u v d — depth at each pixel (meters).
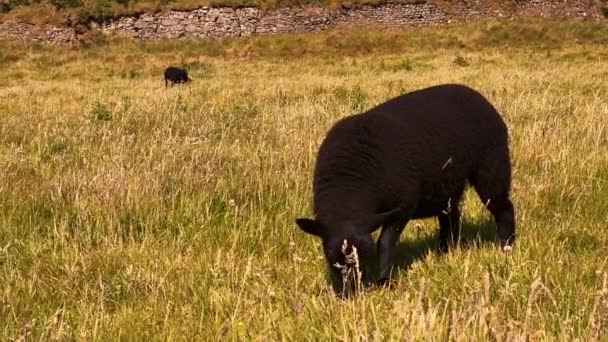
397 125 4.88
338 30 39.09
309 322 3.96
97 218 6.22
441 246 5.62
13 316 4.37
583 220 5.90
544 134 8.84
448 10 39.78
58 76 30.59
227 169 7.84
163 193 6.85
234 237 5.79
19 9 39.25
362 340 3.44
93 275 5.15
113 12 39.22
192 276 4.92
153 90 23.27
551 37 35.91
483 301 3.61
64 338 3.96
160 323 4.32
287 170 7.42
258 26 39.56
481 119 5.41
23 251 5.67
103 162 8.28
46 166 8.69
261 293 4.40
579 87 16.92
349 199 4.59
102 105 14.21
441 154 4.99
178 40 38.56
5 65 33.78
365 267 4.54
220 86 23.44
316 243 5.64
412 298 4.39
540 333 3.56
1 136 11.55
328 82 22.78
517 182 6.96
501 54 32.03
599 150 8.12
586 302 3.97
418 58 32.94
